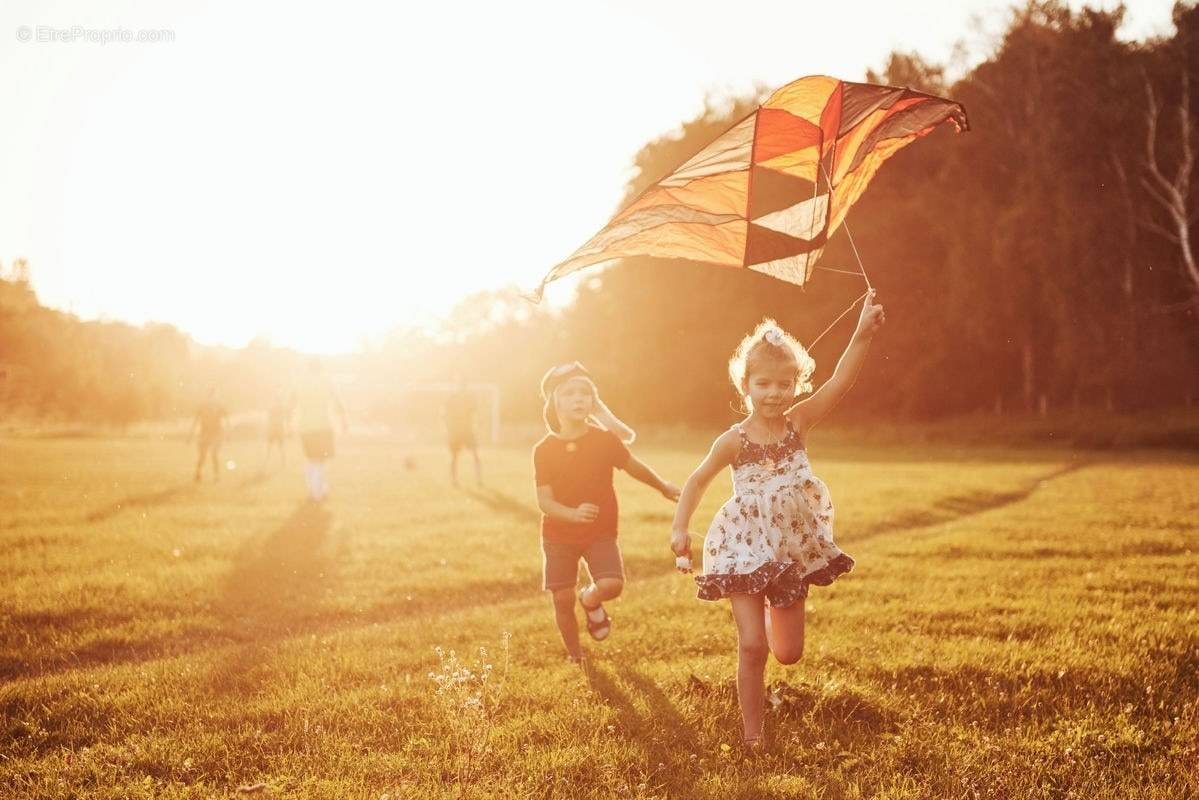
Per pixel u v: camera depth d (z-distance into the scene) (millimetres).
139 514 12344
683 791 3447
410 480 19312
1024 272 38531
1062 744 3842
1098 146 39250
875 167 4535
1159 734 3988
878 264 43188
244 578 7883
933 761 3701
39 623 6324
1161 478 19781
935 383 43906
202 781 3588
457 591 7633
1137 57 40500
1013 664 4949
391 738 3977
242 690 4715
